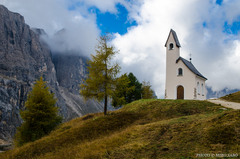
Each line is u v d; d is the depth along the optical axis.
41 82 24.39
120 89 21.88
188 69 30.08
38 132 21.30
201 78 32.97
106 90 20.88
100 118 19.58
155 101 23.66
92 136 14.70
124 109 26.05
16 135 22.72
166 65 32.50
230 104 19.08
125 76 22.12
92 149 10.58
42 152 13.48
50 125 22.98
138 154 8.84
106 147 10.42
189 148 8.66
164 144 9.48
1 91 119.69
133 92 43.53
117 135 12.52
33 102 22.58
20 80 168.75
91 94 21.20
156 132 11.18
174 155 8.27
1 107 112.38
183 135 10.02
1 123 108.75
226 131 8.99
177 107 19.12
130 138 11.24
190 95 29.25
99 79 20.39
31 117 21.83
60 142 14.54
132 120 18.09
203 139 9.09
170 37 32.91
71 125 23.05
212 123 10.50
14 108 129.62
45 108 22.98
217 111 15.95
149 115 18.92
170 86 31.45
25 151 14.47
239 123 9.27
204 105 18.48
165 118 16.81
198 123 11.17
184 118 13.43
